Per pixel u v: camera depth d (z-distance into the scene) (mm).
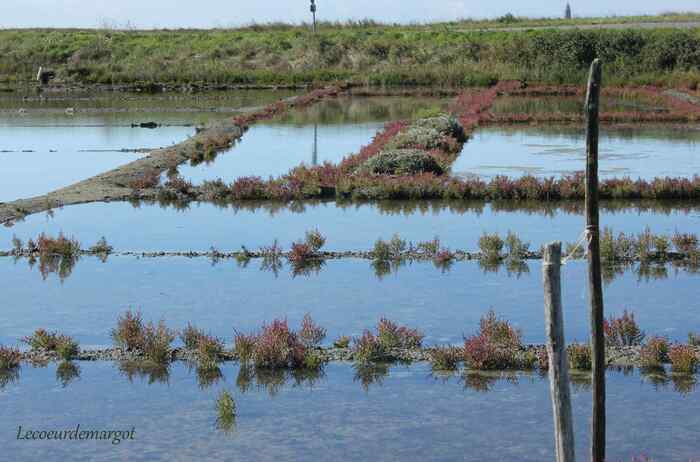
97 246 23891
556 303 9672
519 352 16109
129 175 34562
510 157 38406
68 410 14125
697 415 13672
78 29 106375
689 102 56844
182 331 17453
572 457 9727
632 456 12234
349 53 89750
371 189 30797
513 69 74625
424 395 14516
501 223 26750
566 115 51094
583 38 77625
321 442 12867
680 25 92938
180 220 27672
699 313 18312
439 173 34250
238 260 23016
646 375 15250
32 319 18406
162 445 12844
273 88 74875
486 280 20906
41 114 58594
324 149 42250
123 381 15297
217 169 36875
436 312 18547
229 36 97125
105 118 56125
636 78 68125
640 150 40062
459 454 12477
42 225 27000
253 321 18094
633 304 18953
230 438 13039
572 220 26969
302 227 26578
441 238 24969
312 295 19859
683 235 23188
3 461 12398
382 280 21000
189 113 58375
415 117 48000
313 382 15148
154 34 100688
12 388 15016
